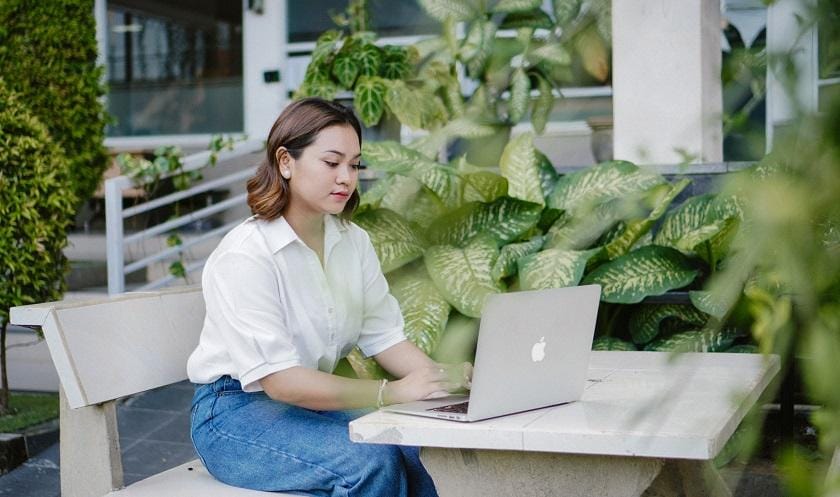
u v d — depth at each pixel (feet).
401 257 11.12
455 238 11.83
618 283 11.16
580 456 5.34
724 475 7.41
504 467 5.53
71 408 7.29
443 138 14.34
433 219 12.14
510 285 11.28
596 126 18.16
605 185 11.69
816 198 2.32
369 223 11.46
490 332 5.47
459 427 5.38
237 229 7.48
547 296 5.82
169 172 19.95
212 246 23.94
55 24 19.65
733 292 2.65
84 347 7.28
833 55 2.33
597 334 12.03
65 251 24.64
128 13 29.01
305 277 7.49
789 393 8.93
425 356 8.23
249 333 6.98
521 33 16.72
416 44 17.74
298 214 7.56
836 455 3.90
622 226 11.93
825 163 2.30
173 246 20.39
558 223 11.98
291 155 7.36
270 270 7.22
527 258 10.73
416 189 12.34
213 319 7.25
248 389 7.20
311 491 6.93
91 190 20.75
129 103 29.19
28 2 19.45
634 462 5.21
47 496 11.84
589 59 14.99
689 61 13.83
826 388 2.45
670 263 11.25
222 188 26.21
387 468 6.73
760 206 2.38
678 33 13.84
